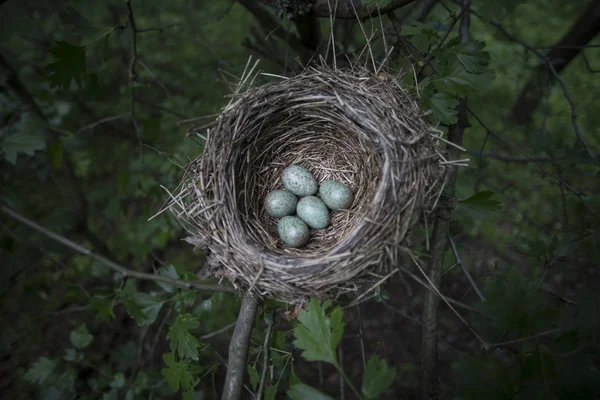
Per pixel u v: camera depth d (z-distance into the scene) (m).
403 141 0.31
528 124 0.67
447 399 0.33
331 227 0.39
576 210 0.41
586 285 0.49
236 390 0.27
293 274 0.30
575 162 0.39
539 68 0.58
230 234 0.32
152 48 0.78
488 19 0.27
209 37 0.77
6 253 0.40
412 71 0.33
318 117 0.37
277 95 0.34
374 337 0.55
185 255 0.65
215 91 0.63
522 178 0.63
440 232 0.32
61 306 0.54
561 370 0.24
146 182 0.50
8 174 0.54
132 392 0.39
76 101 0.62
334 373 0.54
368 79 0.34
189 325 0.30
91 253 0.30
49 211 0.65
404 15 0.47
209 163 0.33
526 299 0.25
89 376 0.54
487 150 0.66
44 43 0.60
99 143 0.75
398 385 0.51
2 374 0.55
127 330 0.60
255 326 0.32
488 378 0.24
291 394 0.23
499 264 0.53
